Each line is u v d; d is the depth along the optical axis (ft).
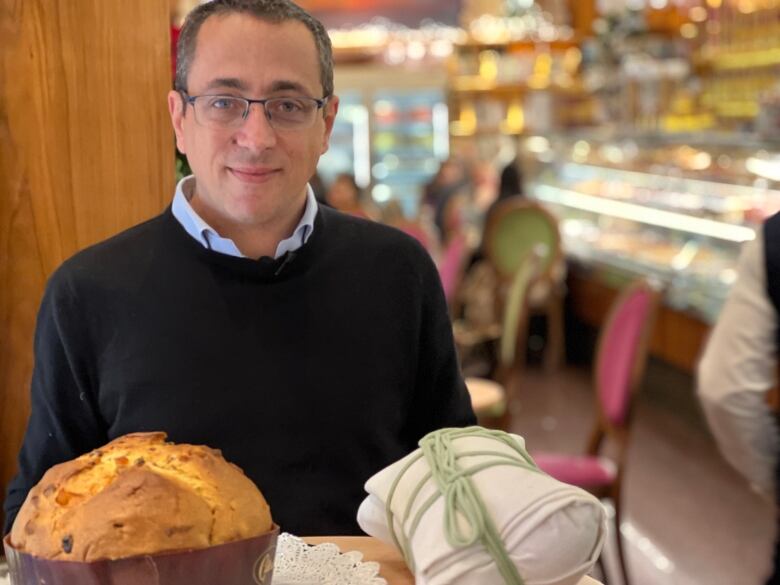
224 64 4.82
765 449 7.02
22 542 3.40
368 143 33.37
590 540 3.62
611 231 24.48
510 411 14.21
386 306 5.51
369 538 4.47
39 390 5.35
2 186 6.38
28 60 6.31
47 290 5.38
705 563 12.53
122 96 6.48
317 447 5.26
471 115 33.50
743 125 21.48
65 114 6.40
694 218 20.30
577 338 25.49
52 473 3.58
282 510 5.18
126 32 6.44
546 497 3.60
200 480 3.51
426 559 3.63
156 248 5.33
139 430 5.19
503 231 22.61
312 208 5.39
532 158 30.55
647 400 20.67
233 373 5.19
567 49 32.81
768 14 21.38
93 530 3.25
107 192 6.52
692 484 15.46
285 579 3.96
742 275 6.99
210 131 4.91
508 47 33.30
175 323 5.21
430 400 5.93
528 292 14.37
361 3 38.01
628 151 23.89
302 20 4.98
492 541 3.57
